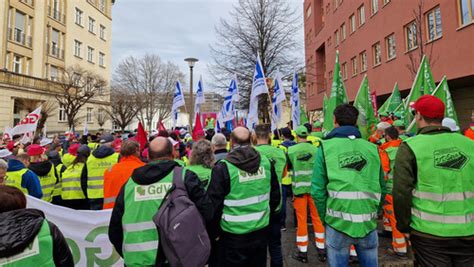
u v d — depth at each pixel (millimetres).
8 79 23547
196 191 2436
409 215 2342
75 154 6859
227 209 2777
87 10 36875
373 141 6273
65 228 3637
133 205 2355
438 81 12727
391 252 4484
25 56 26875
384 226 5305
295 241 5281
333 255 2727
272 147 4398
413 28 14922
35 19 27953
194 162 3521
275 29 21766
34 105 26203
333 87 6277
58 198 5719
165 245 2174
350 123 2918
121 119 39062
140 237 2309
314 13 33719
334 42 26906
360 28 21219
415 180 2346
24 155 4961
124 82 42469
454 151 2283
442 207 2221
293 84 8117
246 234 2758
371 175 2711
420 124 2520
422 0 13680
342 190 2643
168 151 2584
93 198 5141
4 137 10062
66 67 32188
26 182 4227
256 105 7035
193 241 2178
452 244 2180
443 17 12406
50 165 5277
